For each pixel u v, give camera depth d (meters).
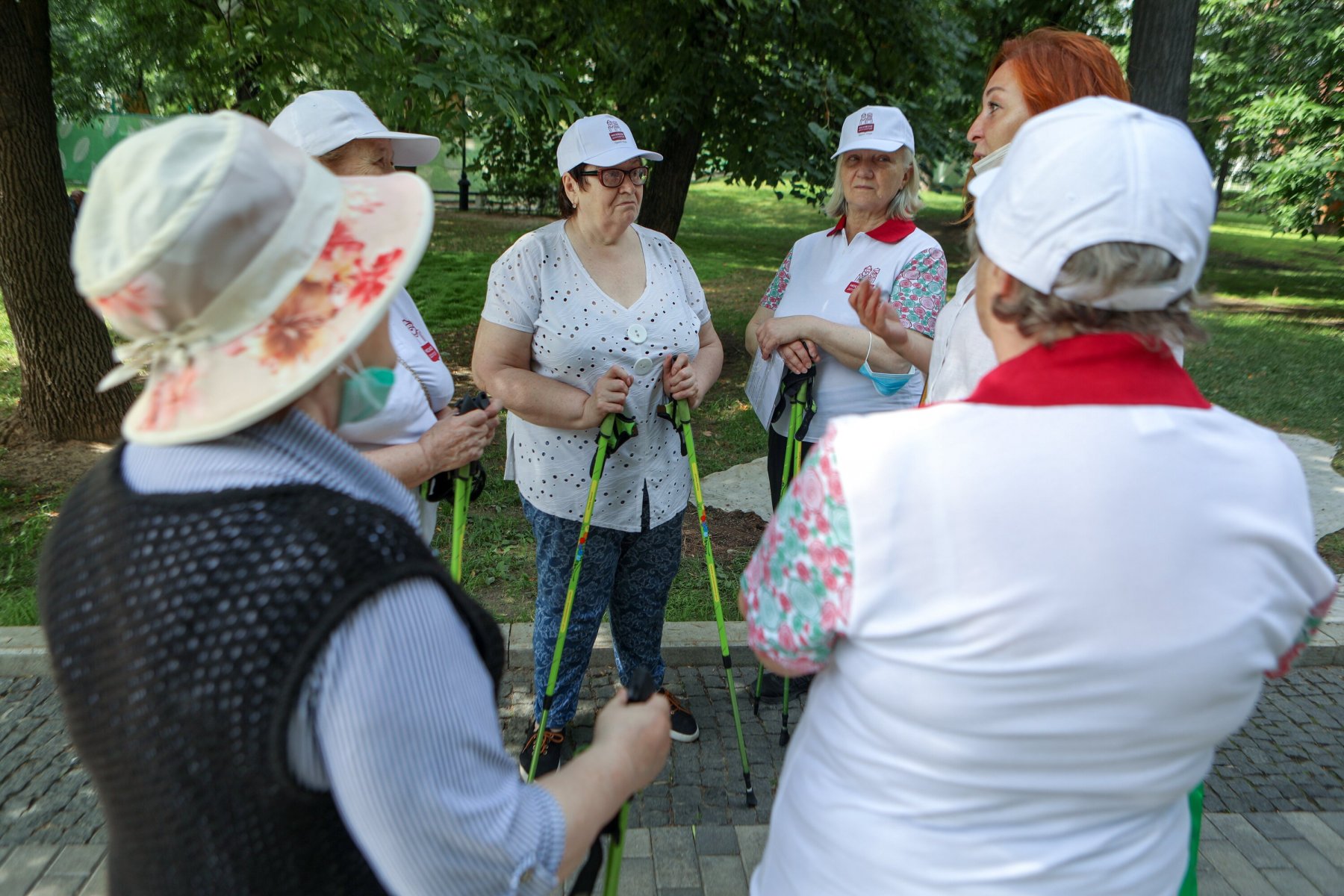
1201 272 0.99
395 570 0.87
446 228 17.12
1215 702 0.96
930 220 20.75
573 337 2.57
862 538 0.97
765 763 2.96
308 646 0.81
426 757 0.86
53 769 2.84
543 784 1.05
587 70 7.40
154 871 0.89
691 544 4.51
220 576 0.83
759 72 7.13
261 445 0.91
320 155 2.37
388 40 4.71
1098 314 0.97
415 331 2.39
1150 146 0.94
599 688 3.37
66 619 0.90
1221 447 0.97
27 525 4.46
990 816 1.01
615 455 2.66
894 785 1.04
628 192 2.51
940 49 7.52
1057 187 0.95
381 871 0.88
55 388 5.37
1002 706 0.95
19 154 4.99
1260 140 11.84
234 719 0.81
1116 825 1.03
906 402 2.96
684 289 2.87
